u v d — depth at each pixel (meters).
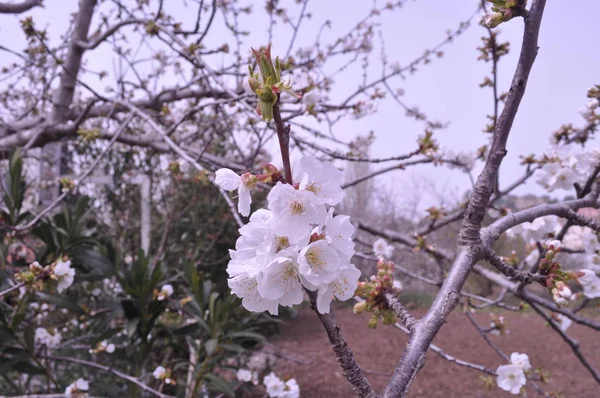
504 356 2.85
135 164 6.73
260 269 0.83
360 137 4.58
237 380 4.64
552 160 2.10
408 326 1.02
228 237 6.90
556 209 1.57
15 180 2.98
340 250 0.87
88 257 3.08
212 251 6.83
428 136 2.95
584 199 1.71
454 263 1.19
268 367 5.22
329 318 0.83
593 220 1.58
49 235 3.04
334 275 0.81
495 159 1.15
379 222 12.12
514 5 1.00
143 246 5.93
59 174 5.27
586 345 7.57
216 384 3.16
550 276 1.28
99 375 3.88
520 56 1.05
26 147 3.69
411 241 3.19
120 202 6.79
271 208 0.81
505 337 7.89
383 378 5.79
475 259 1.20
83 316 3.72
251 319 4.12
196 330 3.31
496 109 2.61
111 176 5.66
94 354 3.71
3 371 2.75
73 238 3.09
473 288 10.67
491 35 2.60
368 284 1.12
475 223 1.20
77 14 4.60
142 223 6.01
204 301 3.43
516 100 1.08
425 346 0.96
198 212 6.77
